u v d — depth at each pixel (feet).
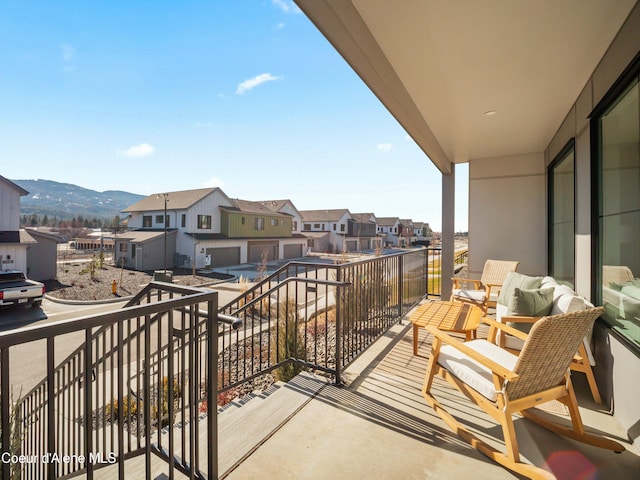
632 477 5.56
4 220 45.03
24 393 15.83
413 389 8.48
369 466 5.72
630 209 7.53
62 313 31.60
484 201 19.53
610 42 8.02
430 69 9.28
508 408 5.86
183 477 5.79
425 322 9.82
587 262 10.19
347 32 6.70
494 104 11.63
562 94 10.85
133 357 17.13
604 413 7.65
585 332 6.22
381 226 163.32
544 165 17.93
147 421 4.15
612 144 8.72
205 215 74.59
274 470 5.61
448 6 6.73
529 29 7.52
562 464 5.87
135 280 50.96
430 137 14.44
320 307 28.04
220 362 15.05
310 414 7.31
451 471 5.62
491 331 9.25
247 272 63.46
